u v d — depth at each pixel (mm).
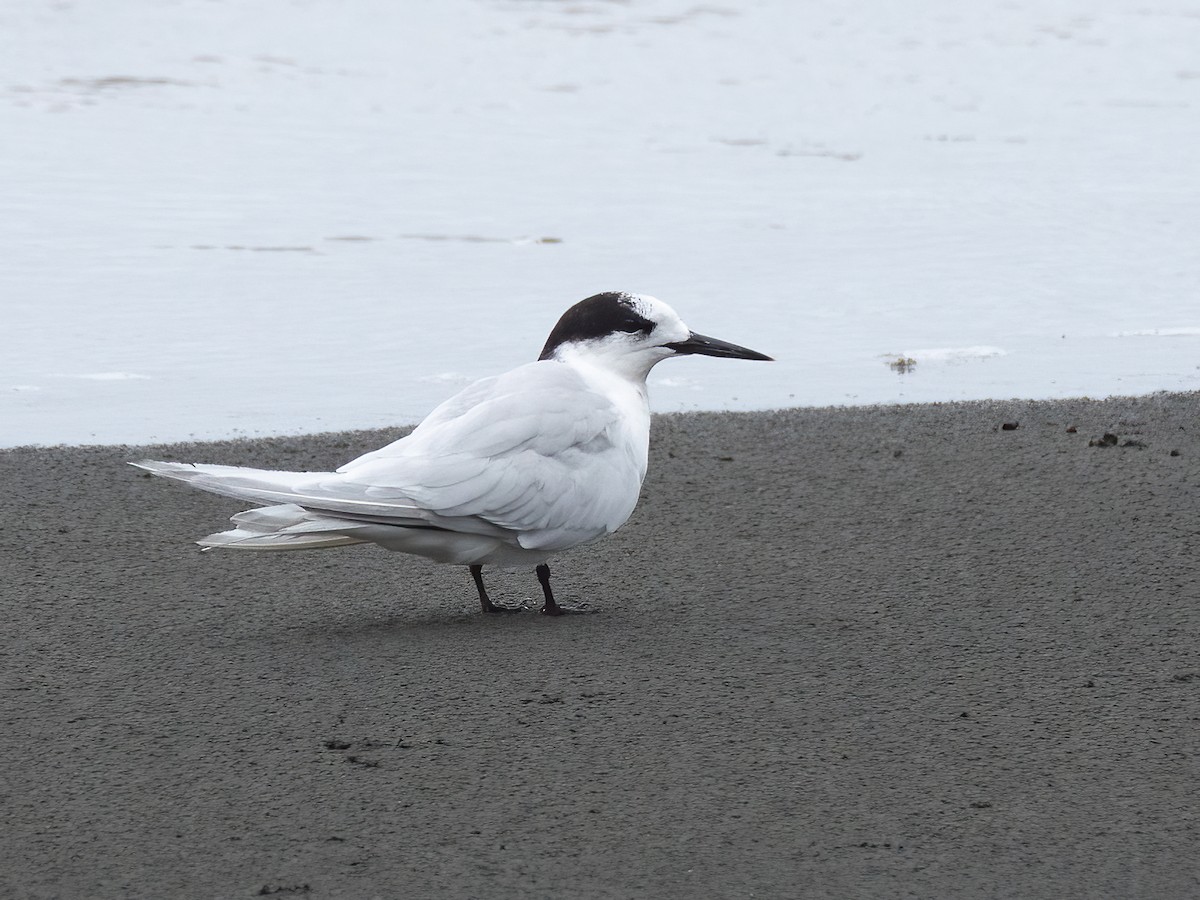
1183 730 7566
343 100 28703
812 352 16406
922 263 19656
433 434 9227
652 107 28859
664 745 7383
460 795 6867
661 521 11250
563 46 33875
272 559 10398
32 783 6957
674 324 10016
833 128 27391
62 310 17391
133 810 6719
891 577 9961
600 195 22672
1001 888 6113
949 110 28969
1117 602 9414
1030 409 14305
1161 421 13891
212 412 14328
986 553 10414
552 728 7570
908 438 13406
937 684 8148
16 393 14781
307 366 15750
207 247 19797
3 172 22984
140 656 8539
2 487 11844
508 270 19094
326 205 21875
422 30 35000
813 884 6137
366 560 10422
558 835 6516
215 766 7152
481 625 9109
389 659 8508
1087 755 7289
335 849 6395
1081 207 22297
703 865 6277
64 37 32812
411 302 17859
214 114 27281
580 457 9312
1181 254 20094
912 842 6461
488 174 23781
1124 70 32719
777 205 22297
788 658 8531
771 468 12570
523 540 9094
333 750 7324
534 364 9812
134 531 10930
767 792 6898
